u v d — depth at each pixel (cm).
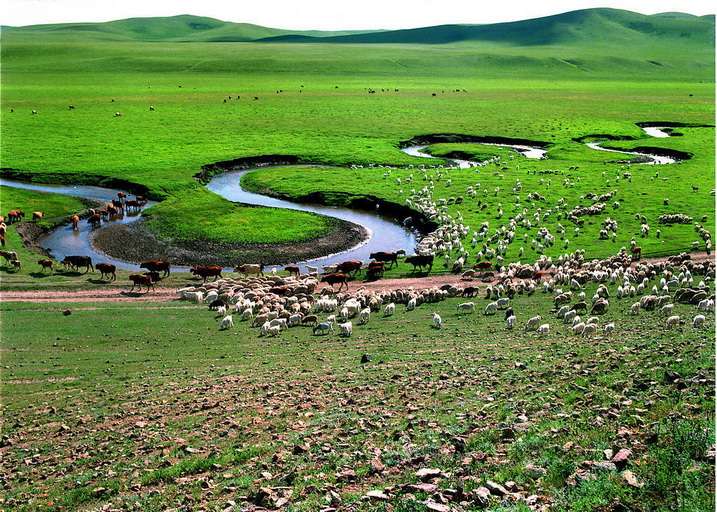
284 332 3272
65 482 1516
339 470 1334
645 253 5125
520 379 1966
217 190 7881
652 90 19700
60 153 9319
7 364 2772
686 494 996
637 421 1347
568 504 1017
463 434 1462
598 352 2220
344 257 5438
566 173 8638
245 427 1792
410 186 7762
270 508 1174
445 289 4059
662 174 8531
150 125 11806
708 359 1745
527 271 4488
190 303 4025
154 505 1284
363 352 2716
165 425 1909
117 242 5722
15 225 5969
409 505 1088
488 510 1027
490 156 9831
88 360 2819
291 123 12344
